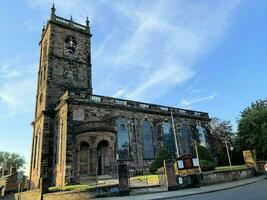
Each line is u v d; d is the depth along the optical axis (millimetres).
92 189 23781
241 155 49438
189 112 53469
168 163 26234
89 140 35188
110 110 41906
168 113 49219
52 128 41719
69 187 28734
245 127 49875
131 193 24344
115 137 37844
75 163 34500
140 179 31328
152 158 43562
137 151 42250
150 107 47719
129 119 43750
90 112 39469
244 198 15570
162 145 45812
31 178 42906
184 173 28266
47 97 43344
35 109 49438
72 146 35531
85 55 51594
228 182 30188
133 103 45656
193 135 51344
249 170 36281
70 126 36469
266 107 52031
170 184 25328
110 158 35688
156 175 34062
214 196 18484
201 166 33156
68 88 46125
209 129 54844
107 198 22562
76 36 52188
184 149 48500
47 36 50719
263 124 47125
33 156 43938
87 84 48906
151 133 45688
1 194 45219
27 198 31969
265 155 47844
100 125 36438
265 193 17016
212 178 29203
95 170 33875
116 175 35281
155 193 23594
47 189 27859
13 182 45781
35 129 46531
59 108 40594
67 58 48562
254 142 47688
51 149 40375
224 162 50062
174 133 46844
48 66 45625
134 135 43062
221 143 61719
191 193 21672
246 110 54656
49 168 39094
